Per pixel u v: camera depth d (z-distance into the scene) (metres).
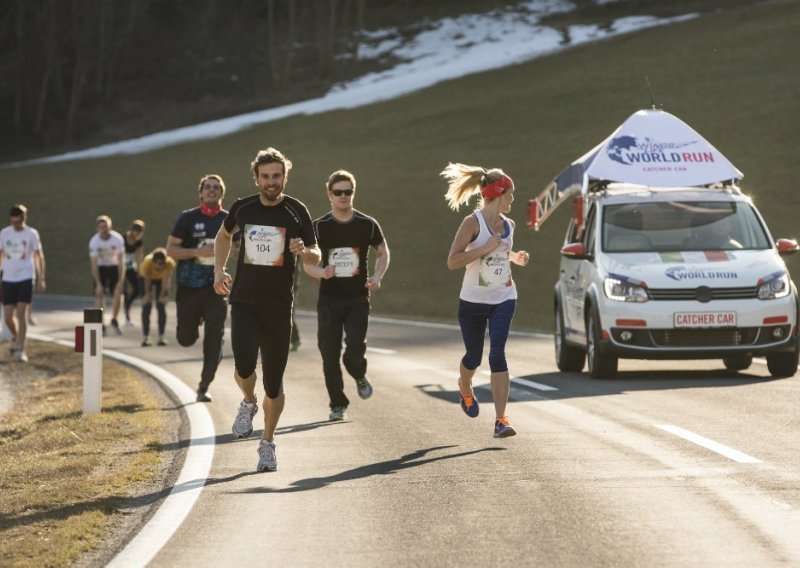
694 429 16.88
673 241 25.28
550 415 18.91
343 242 19.09
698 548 10.14
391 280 62.25
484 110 103.88
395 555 10.20
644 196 26.55
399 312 54.03
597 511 11.72
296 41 167.00
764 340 23.67
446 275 62.81
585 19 159.12
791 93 88.19
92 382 21.31
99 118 145.62
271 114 124.81
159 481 14.27
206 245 21.86
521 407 20.02
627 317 23.75
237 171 95.12
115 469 15.20
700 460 14.38
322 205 79.62
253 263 14.43
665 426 17.23
